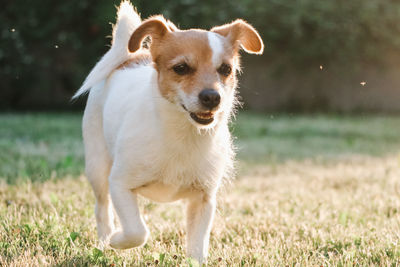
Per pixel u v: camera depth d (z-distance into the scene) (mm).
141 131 3266
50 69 15109
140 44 3408
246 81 15820
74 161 6895
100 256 3285
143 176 3309
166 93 3207
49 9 14258
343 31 15180
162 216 4633
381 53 15758
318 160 8203
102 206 3980
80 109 15391
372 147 9664
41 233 3730
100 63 4004
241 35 3586
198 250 3326
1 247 3408
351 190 5828
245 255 3496
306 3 14867
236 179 6742
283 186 6219
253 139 10484
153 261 3365
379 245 3705
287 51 15445
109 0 13586
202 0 14234
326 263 3385
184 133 3217
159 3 13562
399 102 16438
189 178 3344
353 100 16312
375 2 15492
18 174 5844
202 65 3191
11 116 12523
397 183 6137
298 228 4262
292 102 16094
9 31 14258
